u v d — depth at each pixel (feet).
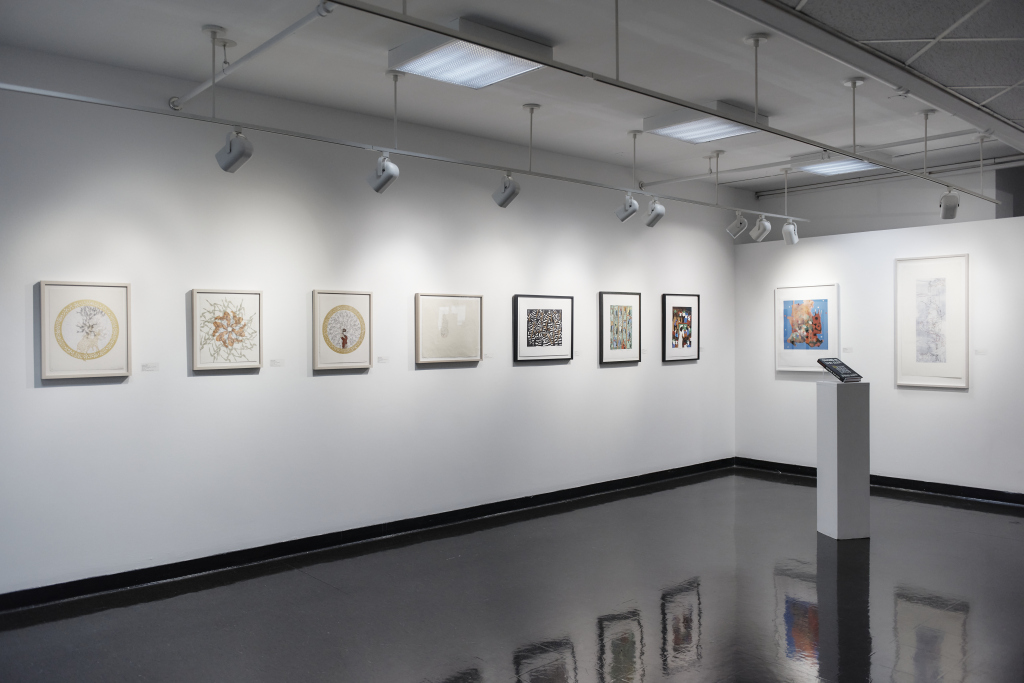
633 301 28.60
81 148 16.57
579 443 26.76
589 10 14.33
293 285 19.80
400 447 21.90
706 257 31.71
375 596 16.35
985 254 25.48
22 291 15.85
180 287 17.95
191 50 16.20
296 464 19.84
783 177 30.86
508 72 16.30
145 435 17.44
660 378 29.76
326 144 20.40
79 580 16.52
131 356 17.16
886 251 27.89
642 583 17.08
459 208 23.30
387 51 16.26
